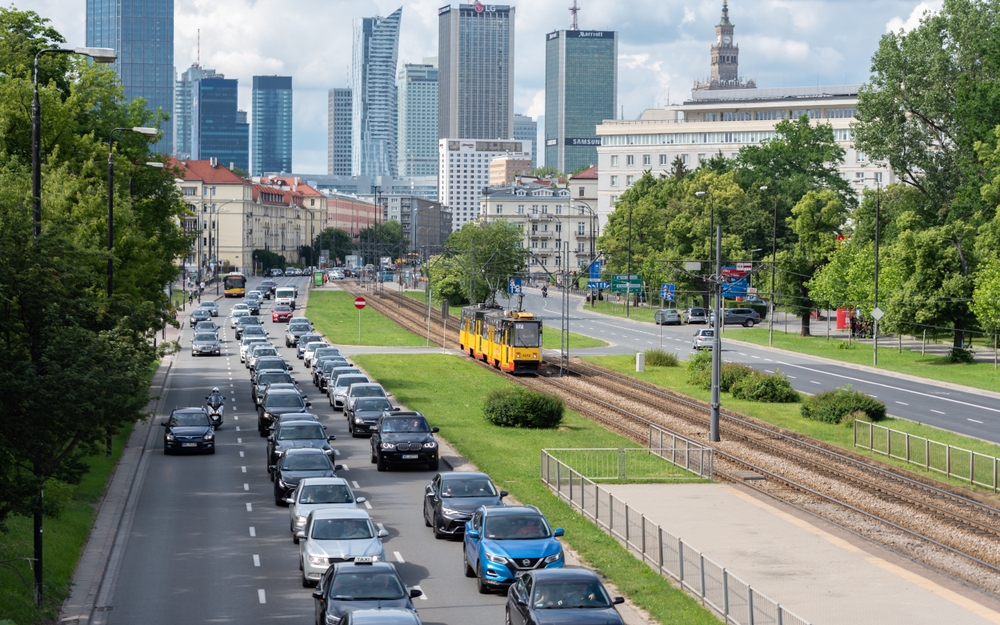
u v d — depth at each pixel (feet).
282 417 236.43
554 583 119.34
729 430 288.10
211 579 149.69
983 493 211.41
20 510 122.93
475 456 244.22
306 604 137.69
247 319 566.77
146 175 354.95
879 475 230.89
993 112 511.81
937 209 582.35
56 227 138.31
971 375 401.49
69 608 135.03
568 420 304.71
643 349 517.14
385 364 434.30
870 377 405.80
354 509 153.99
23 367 124.88
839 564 156.46
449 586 147.02
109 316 163.73
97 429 136.98
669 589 142.10
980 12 556.10
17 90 280.10
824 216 581.53
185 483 220.02
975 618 130.72
